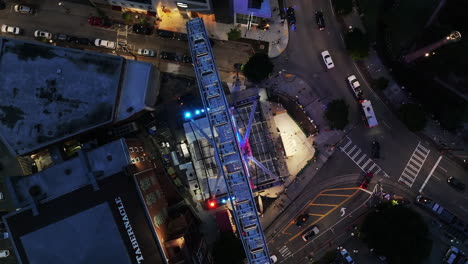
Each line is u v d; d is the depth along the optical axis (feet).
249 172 231.91
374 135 253.85
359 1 257.34
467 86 250.78
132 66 235.20
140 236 205.67
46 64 230.07
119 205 206.08
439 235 247.91
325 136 254.68
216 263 233.96
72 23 261.03
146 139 255.50
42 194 213.25
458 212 248.32
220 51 258.98
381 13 258.78
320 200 253.44
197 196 247.91
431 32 254.47
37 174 217.15
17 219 207.31
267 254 193.88
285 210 253.85
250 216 197.36
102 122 228.02
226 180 194.90
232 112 239.71
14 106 229.66
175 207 246.47
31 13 261.03
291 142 252.21
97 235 205.05
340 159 254.27
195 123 244.42
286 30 257.96
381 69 255.91
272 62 258.57
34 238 206.28
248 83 257.55
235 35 247.09
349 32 244.63
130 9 256.11
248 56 257.96
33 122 228.84
